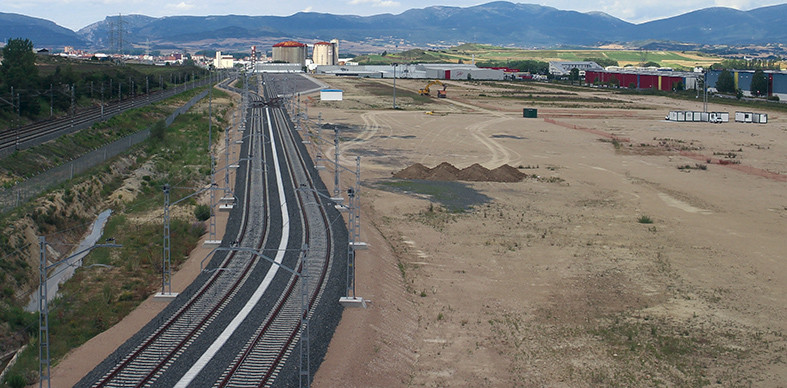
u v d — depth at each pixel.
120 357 33.97
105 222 64.00
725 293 48.19
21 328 38.88
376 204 74.81
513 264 54.25
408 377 34.94
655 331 41.25
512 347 38.91
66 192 64.06
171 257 52.94
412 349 38.44
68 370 33.00
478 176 91.06
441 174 92.00
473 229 64.88
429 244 59.59
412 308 44.44
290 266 49.78
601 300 46.62
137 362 33.66
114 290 45.59
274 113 176.38
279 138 127.56
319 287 45.34
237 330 37.84
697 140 134.75
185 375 32.31
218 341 36.31
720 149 122.69
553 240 61.34
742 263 55.25
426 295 46.97
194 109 162.25
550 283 49.94
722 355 38.12
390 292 46.09
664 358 37.59
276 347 35.75
